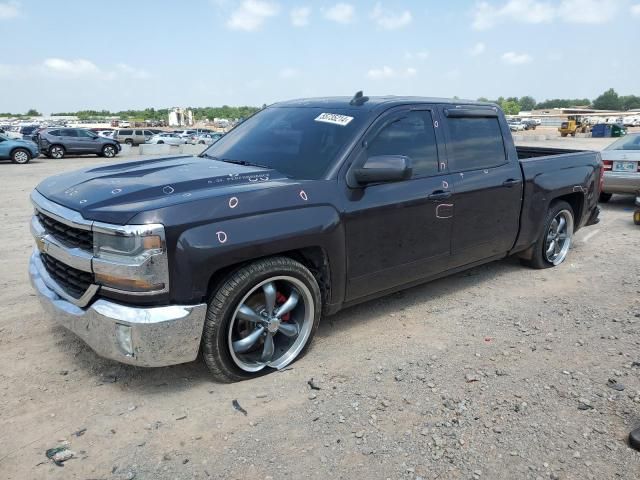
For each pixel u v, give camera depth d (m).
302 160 3.89
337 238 3.64
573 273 5.75
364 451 2.74
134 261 2.88
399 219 4.04
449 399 3.22
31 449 2.73
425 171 4.27
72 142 27.27
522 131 73.56
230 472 2.59
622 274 5.70
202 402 3.18
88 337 3.15
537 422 2.99
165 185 3.29
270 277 3.34
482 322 4.41
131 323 2.92
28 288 5.07
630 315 4.54
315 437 2.86
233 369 3.33
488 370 3.58
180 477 2.55
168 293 2.99
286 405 3.16
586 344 3.98
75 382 3.37
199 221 3.02
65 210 3.18
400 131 4.14
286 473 2.58
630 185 9.24
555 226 5.92
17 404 3.12
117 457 2.69
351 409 3.11
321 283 3.76
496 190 4.84
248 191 3.27
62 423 2.96
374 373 3.54
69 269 3.28
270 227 3.27
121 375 3.46
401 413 3.08
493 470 2.61
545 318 4.49
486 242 4.90
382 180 3.64
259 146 4.26
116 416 3.03
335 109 4.25
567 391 3.31
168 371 3.53
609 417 3.04
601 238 7.41
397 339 4.06
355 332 4.18
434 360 3.72
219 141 4.84
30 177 16.20
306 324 3.65
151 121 147.00
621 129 51.19
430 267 4.44
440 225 4.38
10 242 6.96
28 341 3.91
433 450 2.75
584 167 6.09
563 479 2.55
